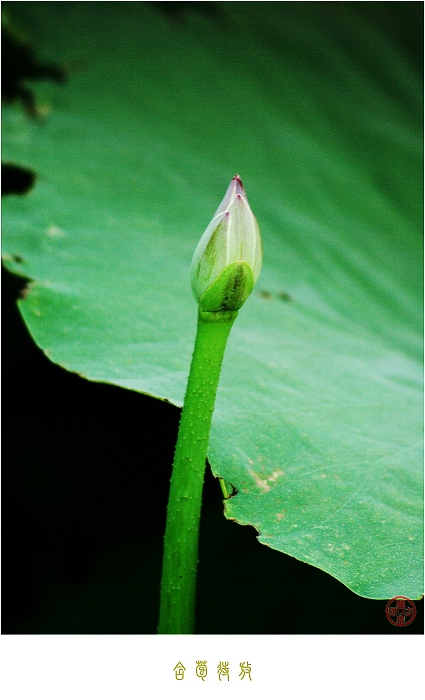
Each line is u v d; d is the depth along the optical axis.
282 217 1.56
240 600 1.22
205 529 1.25
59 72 1.59
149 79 1.72
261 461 1.09
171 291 1.24
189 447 1.03
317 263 1.48
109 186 1.35
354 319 1.38
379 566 1.05
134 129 1.54
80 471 1.25
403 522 1.08
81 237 1.27
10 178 1.31
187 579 1.04
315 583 1.23
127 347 1.16
